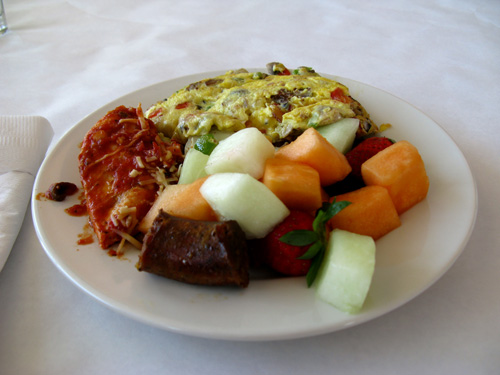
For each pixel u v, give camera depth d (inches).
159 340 6.6
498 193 9.3
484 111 12.2
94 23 18.1
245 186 6.9
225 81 11.1
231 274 6.3
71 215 8.2
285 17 18.1
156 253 6.5
